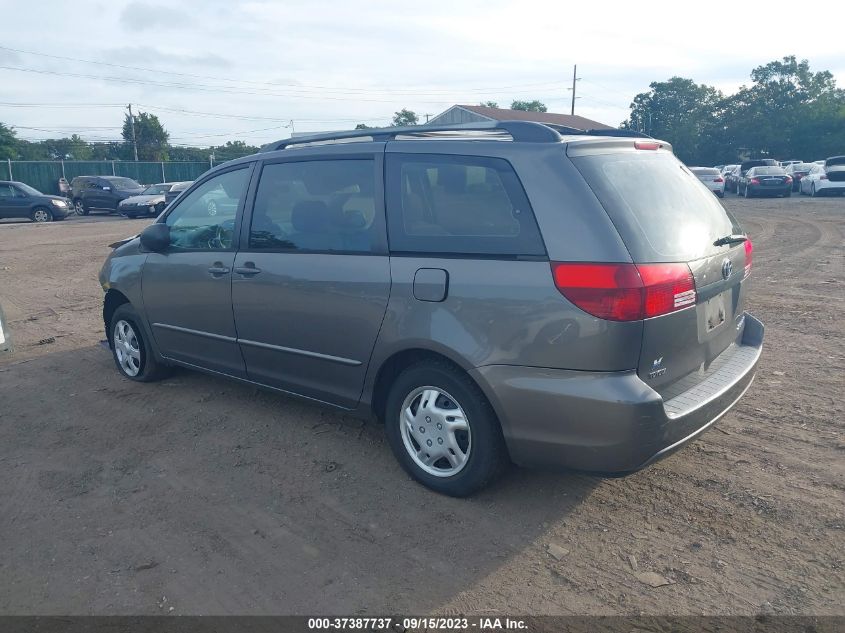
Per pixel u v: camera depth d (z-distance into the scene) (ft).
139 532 11.95
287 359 14.79
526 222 11.16
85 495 13.28
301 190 14.32
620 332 10.37
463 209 11.88
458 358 11.65
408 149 12.76
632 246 10.58
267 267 14.65
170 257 17.10
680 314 11.12
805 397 16.92
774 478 13.01
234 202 15.71
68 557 11.28
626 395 10.36
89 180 101.04
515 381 11.13
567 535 11.46
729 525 11.57
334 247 13.58
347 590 10.28
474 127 12.68
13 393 19.02
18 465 14.62
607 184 11.15
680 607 9.71
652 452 10.73
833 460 13.61
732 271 12.86
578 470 11.08
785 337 22.25
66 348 23.47
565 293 10.62
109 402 18.06
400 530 11.76
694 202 12.69
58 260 47.09
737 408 16.38
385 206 12.84
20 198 87.66
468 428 12.02
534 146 11.48
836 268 34.96
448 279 11.75
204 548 11.42
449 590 10.21
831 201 86.12
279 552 11.26
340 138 14.32
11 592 10.44
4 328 22.61
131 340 19.31
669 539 11.27
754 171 98.89
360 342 13.17
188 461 14.56
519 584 10.29
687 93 281.33
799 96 231.50
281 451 14.87
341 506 12.59
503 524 11.82
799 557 10.68
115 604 10.11
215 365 16.75
